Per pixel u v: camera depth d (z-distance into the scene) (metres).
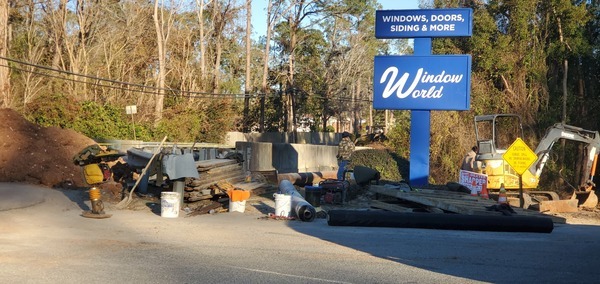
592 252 12.39
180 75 49.88
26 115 33.03
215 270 9.64
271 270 9.77
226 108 48.28
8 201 16.28
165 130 41.03
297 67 70.38
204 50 57.78
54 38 44.72
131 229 14.16
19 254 10.56
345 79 77.50
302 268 10.02
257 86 66.88
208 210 17.72
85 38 46.19
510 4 40.31
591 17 41.28
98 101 41.38
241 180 22.33
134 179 20.77
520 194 20.56
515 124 38.88
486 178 21.58
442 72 23.73
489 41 40.38
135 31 50.12
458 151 38.34
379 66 24.14
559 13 40.06
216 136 47.09
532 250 12.55
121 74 45.84
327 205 20.56
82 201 17.98
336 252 11.79
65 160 20.80
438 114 38.72
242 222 16.19
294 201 17.23
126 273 9.23
